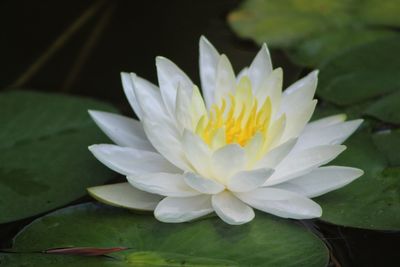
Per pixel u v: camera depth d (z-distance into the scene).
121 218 1.09
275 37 1.27
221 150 1.07
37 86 1.25
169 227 1.08
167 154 1.08
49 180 1.12
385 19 1.28
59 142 1.16
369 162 1.12
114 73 1.27
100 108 1.19
